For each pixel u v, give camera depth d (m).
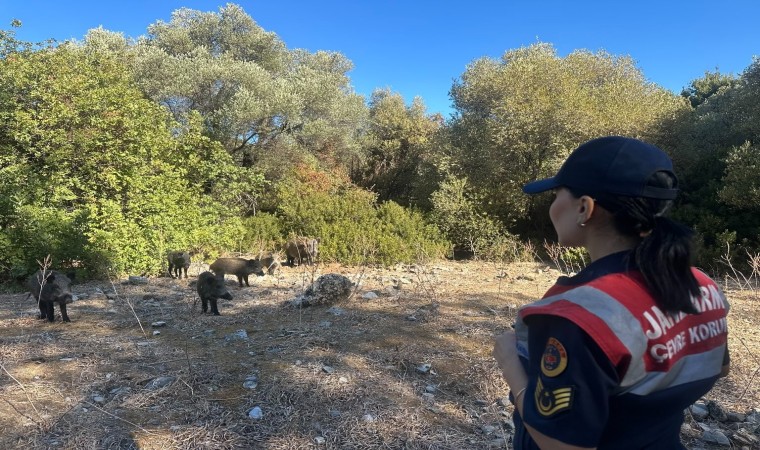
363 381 4.04
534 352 1.20
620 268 1.17
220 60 19.97
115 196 11.95
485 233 15.23
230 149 20.31
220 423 3.36
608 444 1.15
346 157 24.52
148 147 12.77
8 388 3.86
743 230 12.72
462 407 3.69
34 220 9.79
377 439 3.21
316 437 3.22
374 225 14.94
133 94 13.98
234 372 4.20
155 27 22.27
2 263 9.55
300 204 15.53
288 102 19.45
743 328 5.79
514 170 16.61
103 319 6.14
